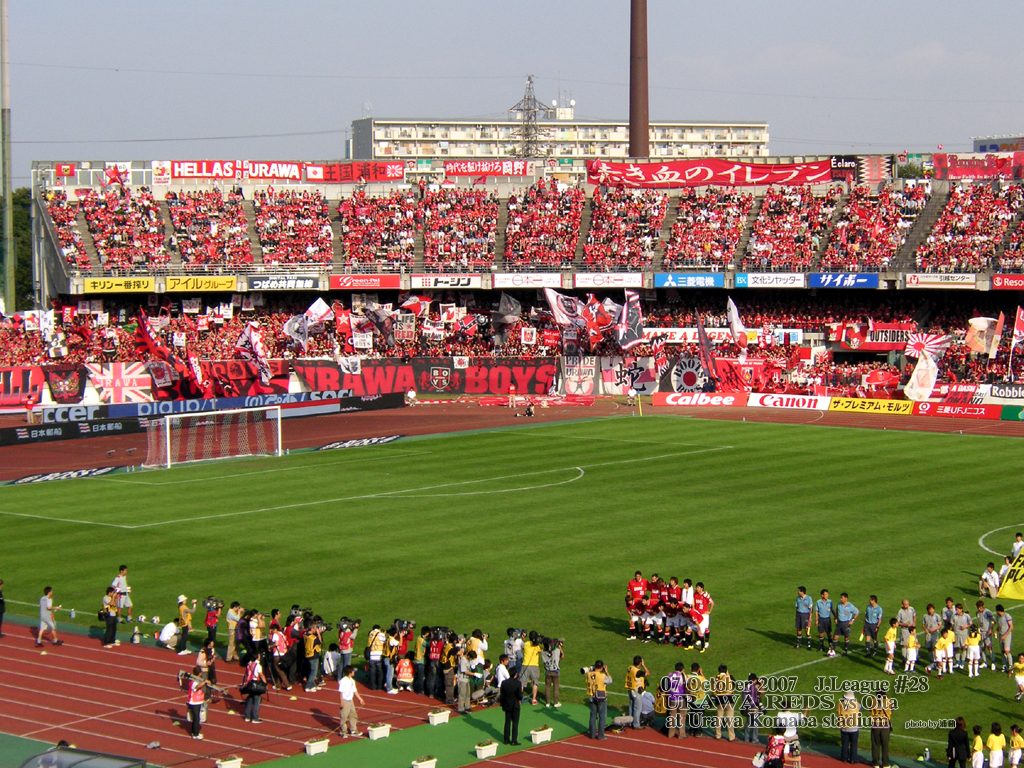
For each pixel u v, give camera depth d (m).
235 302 113.31
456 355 111.94
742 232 124.00
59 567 51.91
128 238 113.12
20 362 98.69
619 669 38.66
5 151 111.12
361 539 55.78
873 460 74.88
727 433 88.25
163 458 80.69
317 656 37.53
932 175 126.44
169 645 41.94
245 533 57.44
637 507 61.81
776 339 113.06
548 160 143.50
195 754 31.75
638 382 110.69
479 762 31.16
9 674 38.88
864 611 43.59
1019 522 56.81
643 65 132.75
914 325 112.69
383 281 113.44
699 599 40.06
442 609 44.59
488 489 67.62
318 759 31.39
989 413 95.12
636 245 121.19
